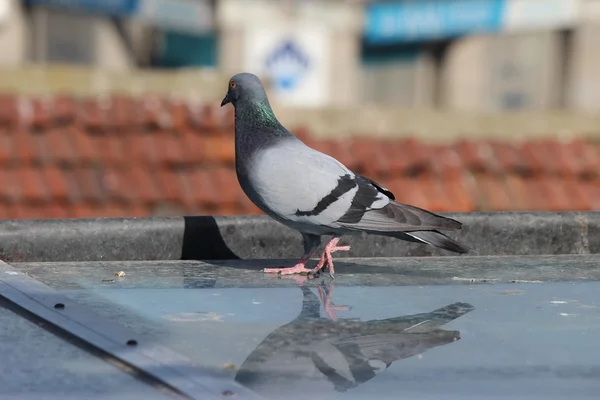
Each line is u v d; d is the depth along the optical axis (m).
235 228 6.28
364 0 34.25
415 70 37.03
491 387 3.26
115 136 12.26
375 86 36.59
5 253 5.79
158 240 6.12
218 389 3.09
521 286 5.18
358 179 5.92
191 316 4.24
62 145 11.81
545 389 3.25
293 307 4.50
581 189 12.93
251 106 6.18
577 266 5.93
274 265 5.99
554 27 33.78
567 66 34.22
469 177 12.66
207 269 5.72
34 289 4.51
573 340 3.92
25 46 29.69
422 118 14.30
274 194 5.88
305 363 3.49
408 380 3.33
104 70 13.99
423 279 5.41
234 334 3.91
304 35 32.75
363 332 3.99
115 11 29.83
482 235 6.44
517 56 36.75
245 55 32.00
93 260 5.99
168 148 12.21
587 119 14.73
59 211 10.88
